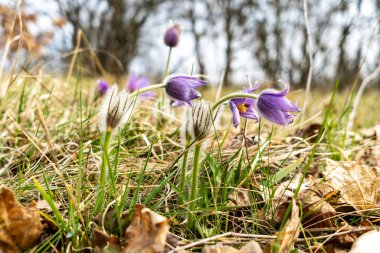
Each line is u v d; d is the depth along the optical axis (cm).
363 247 29
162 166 44
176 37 64
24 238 29
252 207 37
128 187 36
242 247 29
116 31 450
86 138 51
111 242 28
